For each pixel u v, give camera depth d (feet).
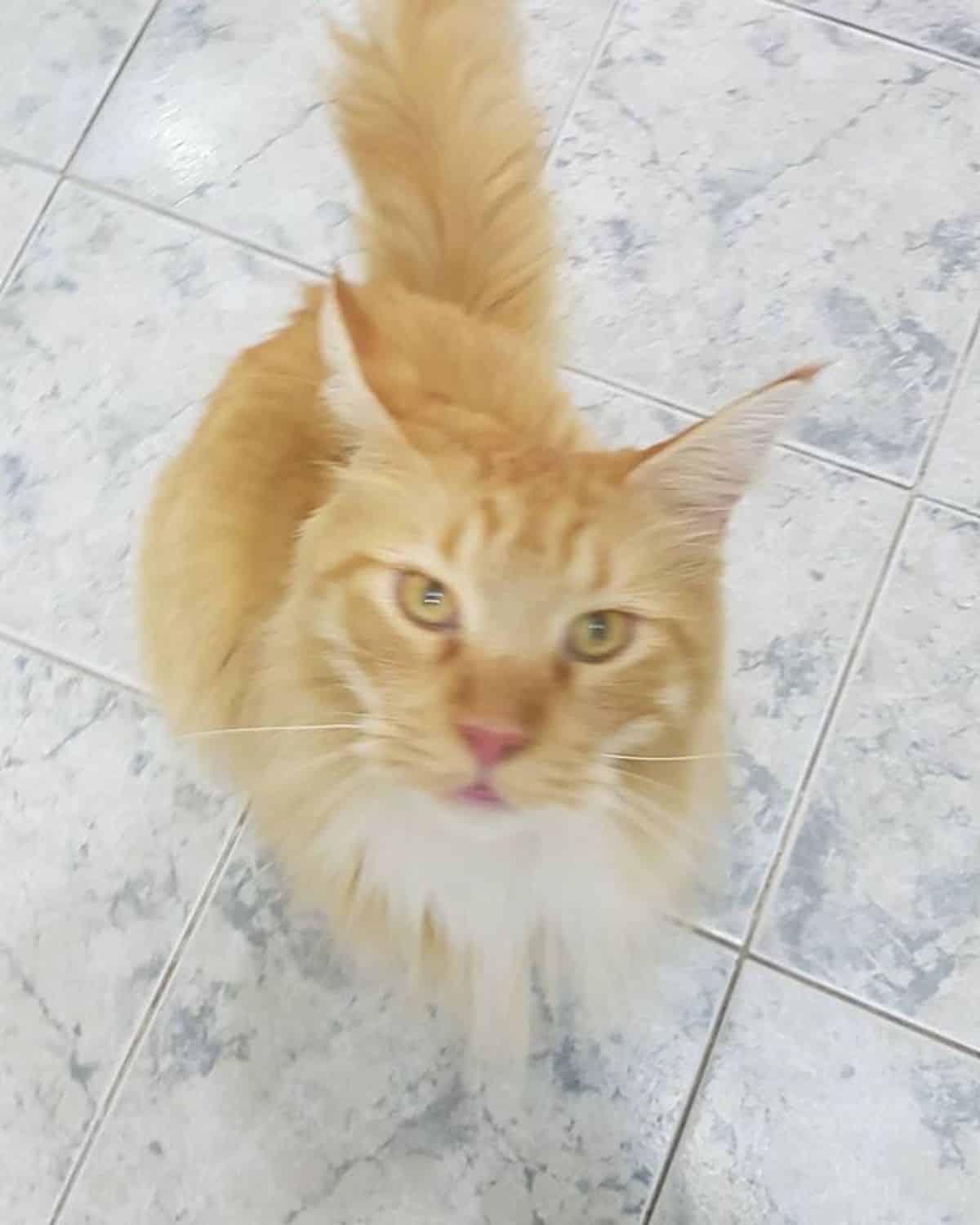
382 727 2.44
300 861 3.19
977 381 4.43
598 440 3.80
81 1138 3.73
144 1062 3.79
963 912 3.92
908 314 4.50
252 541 3.02
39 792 4.02
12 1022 3.82
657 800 2.70
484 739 2.32
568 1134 3.74
